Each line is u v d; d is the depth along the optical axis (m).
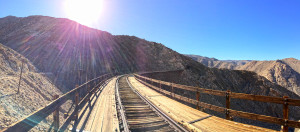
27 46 33.44
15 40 37.59
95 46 54.47
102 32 75.31
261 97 4.26
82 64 36.28
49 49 34.12
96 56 47.25
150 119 5.77
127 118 5.87
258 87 81.44
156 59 78.88
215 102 47.31
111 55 56.75
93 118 5.96
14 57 20.72
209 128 4.65
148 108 7.31
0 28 60.62
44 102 14.08
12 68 17.30
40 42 36.84
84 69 34.34
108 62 49.53
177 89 43.44
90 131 4.73
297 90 178.75
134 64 63.44
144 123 5.33
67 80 25.77
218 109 5.57
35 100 13.03
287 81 196.25
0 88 10.51
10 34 45.75
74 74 29.12
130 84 17.14
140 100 9.12
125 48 71.25
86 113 6.65
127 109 7.05
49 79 21.67
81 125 5.29
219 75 82.81
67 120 4.96
